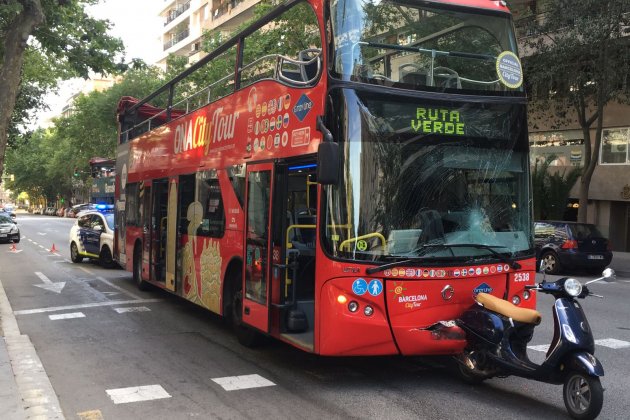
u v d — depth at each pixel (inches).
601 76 732.0
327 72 221.5
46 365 263.0
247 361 270.2
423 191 222.4
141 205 493.7
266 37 518.0
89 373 250.1
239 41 324.2
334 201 215.5
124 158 568.7
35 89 1018.1
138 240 499.8
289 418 195.9
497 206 234.2
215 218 330.3
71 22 581.6
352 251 212.8
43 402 208.7
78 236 730.2
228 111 321.1
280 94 260.1
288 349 293.1
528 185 241.4
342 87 218.5
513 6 962.7
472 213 229.0
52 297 460.8
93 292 486.3
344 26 225.1
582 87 777.6
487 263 227.6
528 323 205.6
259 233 271.1
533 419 195.5
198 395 220.5
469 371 227.0
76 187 3457.2
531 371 198.2
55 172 3164.4
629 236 984.9
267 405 209.2
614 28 703.1
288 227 256.1
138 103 546.6
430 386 232.4
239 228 295.9
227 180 315.3
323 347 216.7
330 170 203.9
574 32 719.1
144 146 495.5
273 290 255.6
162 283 430.0
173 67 1493.6
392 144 220.5
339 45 222.8
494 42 251.9
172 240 403.9
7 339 309.3
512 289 234.8
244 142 294.8
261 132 275.9
